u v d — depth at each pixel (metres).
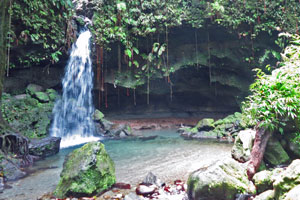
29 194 4.39
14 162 6.05
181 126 13.46
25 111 9.07
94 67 13.15
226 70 13.49
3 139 6.22
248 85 13.31
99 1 12.30
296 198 2.44
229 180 3.56
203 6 11.97
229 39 12.60
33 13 9.39
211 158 6.70
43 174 5.61
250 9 11.69
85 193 4.14
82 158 4.51
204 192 3.50
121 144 9.18
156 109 15.83
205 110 15.52
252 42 12.20
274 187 3.04
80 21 12.12
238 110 14.38
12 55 9.88
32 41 9.83
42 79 11.84
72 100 12.06
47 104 10.48
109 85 13.88
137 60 13.52
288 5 11.67
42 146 7.28
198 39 12.87
